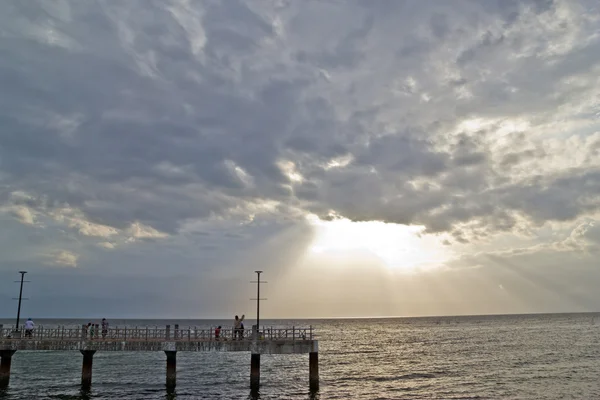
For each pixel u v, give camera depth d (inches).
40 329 1859.0
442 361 3152.1
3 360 1814.7
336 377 2466.8
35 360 3348.9
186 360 3518.7
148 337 1887.3
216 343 1793.8
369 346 4690.0
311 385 1867.6
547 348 3912.4
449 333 6914.4
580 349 3759.8
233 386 2153.1
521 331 6830.7
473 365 2876.5
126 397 1831.9
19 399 1772.9
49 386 2092.8
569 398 1818.4
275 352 1813.5
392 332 7790.4
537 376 2365.9
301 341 1847.9
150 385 2169.0
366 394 1937.7
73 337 1850.4
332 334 7416.3
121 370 2817.4
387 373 2596.0
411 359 3334.2
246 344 1798.7
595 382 2161.7
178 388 2075.5
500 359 3174.2
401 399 1828.2
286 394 1931.6
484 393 1940.2
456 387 2091.5
